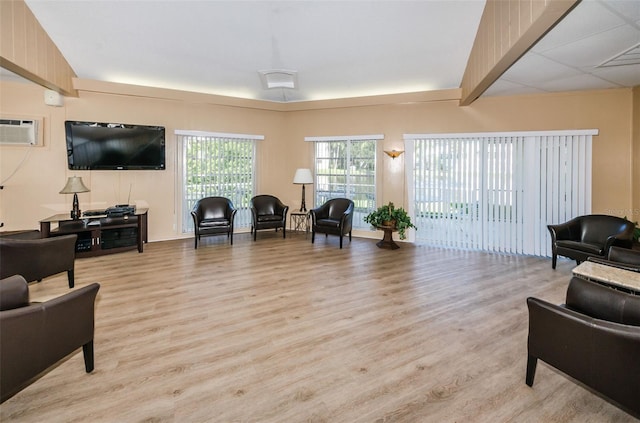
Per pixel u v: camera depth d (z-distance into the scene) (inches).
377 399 75.7
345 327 110.5
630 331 59.3
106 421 68.6
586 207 197.9
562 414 71.5
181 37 186.7
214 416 70.4
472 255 205.6
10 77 186.9
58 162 206.7
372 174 254.2
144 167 224.1
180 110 239.0
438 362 90.4
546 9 91.7
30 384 79.3
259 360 91.0
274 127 273.7
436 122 230.7
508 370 86.7
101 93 214.2
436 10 163.6
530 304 77.1
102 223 192.2
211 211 239.0
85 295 81.4
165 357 92.0
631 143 193.3
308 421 69.1
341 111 258.2
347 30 182.7
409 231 240.7
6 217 196.9
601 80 179.3
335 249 219.0
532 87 192.5
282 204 265.3
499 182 215.0
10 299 69.9
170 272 167.0
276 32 185.0
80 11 163.6
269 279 158.1
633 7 106.7
